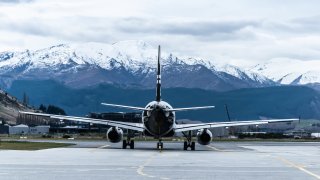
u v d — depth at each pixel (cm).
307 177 4625
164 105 9412
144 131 9581
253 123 9594
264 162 6400
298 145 12962
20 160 6353
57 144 11425
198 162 6300
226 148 10619
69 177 4497
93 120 9631
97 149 9300
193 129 9494
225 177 4600
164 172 4991
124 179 4359
